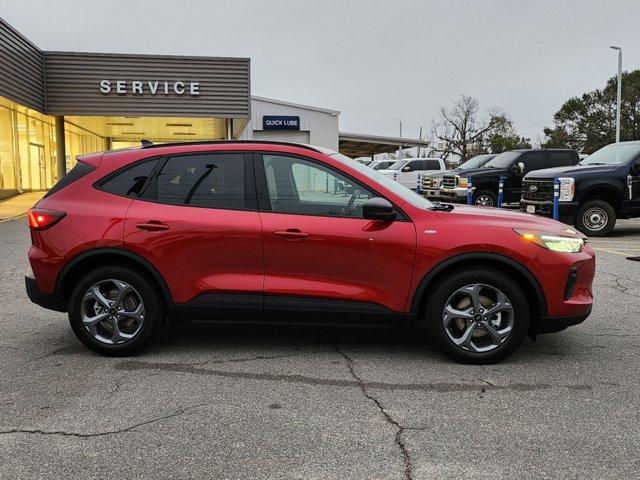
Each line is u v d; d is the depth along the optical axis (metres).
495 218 4.34
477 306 4.24
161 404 3.62
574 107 66.69
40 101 20.61
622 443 3.11
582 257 4.29
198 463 2.91
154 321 4.44
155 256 4.32
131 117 22.19
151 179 4.47
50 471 2.83
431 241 4.19
